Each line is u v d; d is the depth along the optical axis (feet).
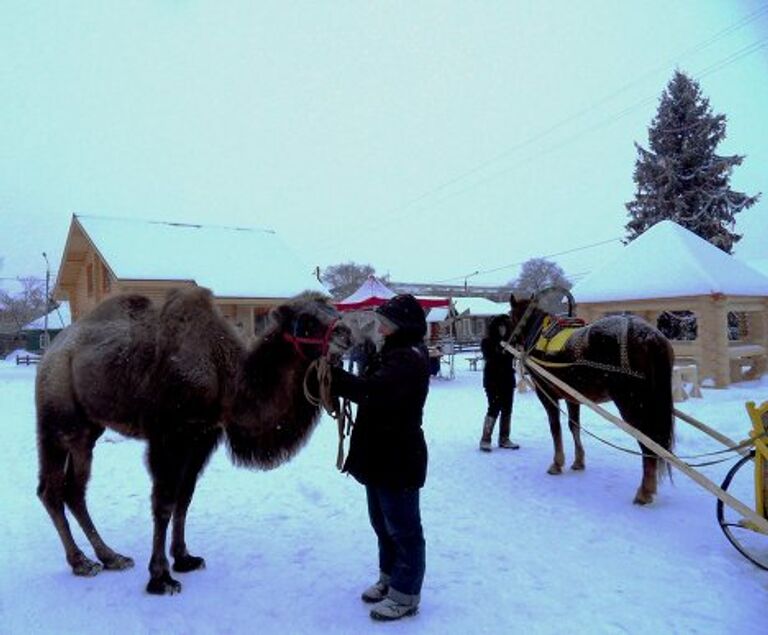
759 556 15.33
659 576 14.42
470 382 61.05
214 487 23.52
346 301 61.82
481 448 28.22
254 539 17.85
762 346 48.52
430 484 22.95
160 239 81.46
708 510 18.86
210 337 14.64
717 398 37.86
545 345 23.06
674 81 94.89
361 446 12.76
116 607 13.70
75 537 18.30
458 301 151.94
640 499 19.52
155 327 15.20
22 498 22.67
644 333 19.60
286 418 14.21
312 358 13.57
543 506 19.93
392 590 12.89
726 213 91.61
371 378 12.36
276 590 14.42
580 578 14.47
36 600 14.08
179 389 14.23
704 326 43.47
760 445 14.34
